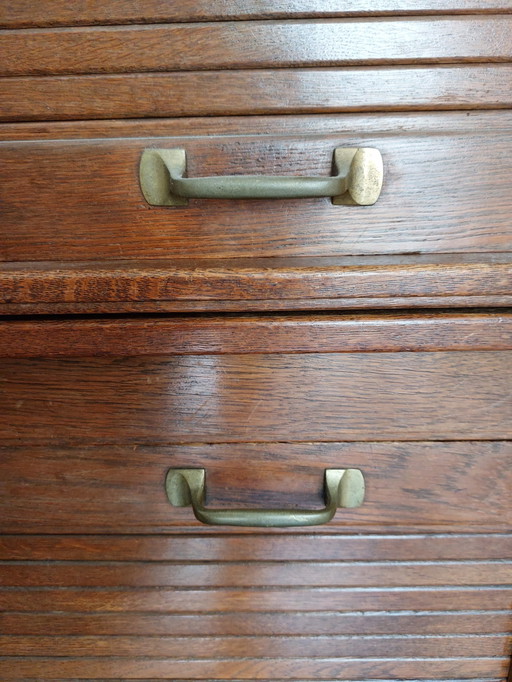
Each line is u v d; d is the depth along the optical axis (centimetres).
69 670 56
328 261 39
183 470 47
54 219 39
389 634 54
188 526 49
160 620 53
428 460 46
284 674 56
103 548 50
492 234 38
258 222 38
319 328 39
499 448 46
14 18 34
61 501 48
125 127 36
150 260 39
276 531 50
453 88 35
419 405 44
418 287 38
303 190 35
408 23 34
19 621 53
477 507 48
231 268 39
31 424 46
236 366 44
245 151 37
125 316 40
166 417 45
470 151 37
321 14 34
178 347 39
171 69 35
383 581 51
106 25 34
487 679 56
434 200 38
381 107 36
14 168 37
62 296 39
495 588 52
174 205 38
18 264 39
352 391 44
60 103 36
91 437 46
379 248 39
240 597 52
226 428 45
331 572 51
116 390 44
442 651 54
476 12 34
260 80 35
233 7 34
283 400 45
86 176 37
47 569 51
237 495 48
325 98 36
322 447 46
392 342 39
